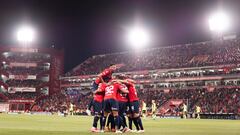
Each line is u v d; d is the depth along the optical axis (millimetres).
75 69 122250
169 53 108875
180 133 20172
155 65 102750
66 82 118750
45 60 119625
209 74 90250
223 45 101250
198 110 71688
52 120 42906
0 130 19828
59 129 22359
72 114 83750
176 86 96000
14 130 20031
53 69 119125
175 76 96375
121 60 115875
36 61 119000
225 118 72688
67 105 99438
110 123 20422
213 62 90812
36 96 114062
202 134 19438
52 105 108000
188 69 94312
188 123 40094
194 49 105812
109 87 19172
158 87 99125
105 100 19125
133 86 19859
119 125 19000
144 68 102875
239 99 78875
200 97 86000
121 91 19156
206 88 90000
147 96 94625
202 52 101500
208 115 75438
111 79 19656
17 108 112188
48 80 118875
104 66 115500
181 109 81500
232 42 101250
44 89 118438
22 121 37406
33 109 110500
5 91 114625
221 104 79375
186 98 87875
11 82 114938
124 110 19531
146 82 101500
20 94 114188
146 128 26484
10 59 117750
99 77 19547
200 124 37281
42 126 26766
